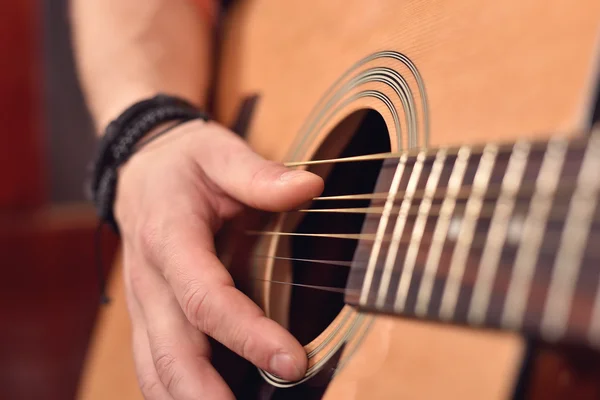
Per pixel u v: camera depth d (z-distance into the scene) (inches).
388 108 14.2
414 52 14.0
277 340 13.3
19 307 39.3
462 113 12.3
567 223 9.4
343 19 17.3
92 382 21.6
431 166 11.6
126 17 24.2
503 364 10.4
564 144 9.8
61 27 43.3
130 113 19.1
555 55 11.4
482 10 12.9
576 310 9.2
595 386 9.9
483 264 10.1
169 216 15.7
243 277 15.8
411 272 11.2
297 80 18.1
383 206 12.1
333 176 15.5
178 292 14.6
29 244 39.8
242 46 21.7
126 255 17.3
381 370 12.0
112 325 22.1
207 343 15.1
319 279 14.8
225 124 20.7
